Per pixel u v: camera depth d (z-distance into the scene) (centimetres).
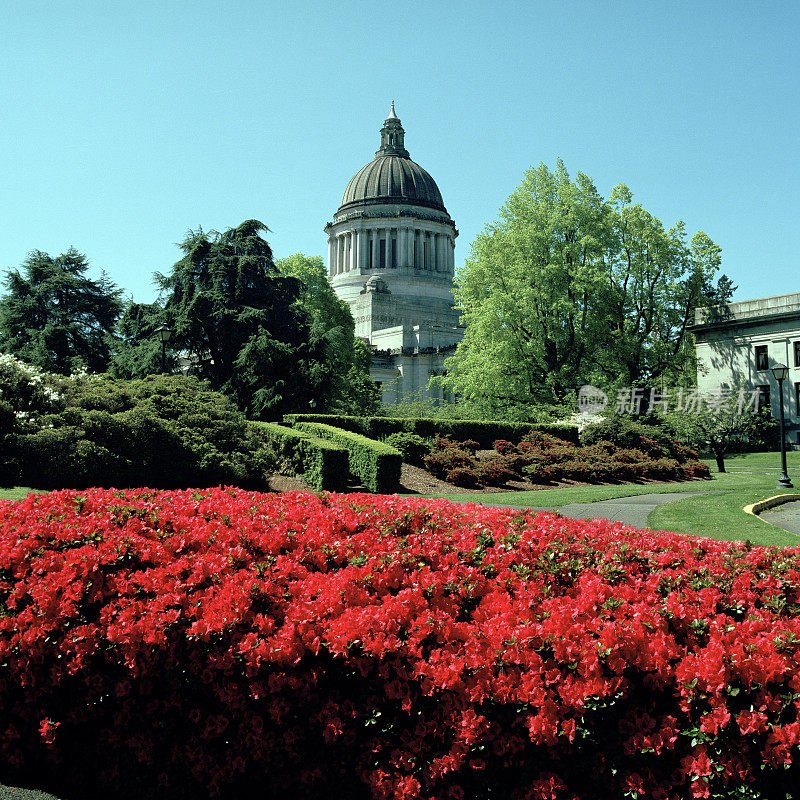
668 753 408
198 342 4134
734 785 401
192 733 466
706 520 1562
